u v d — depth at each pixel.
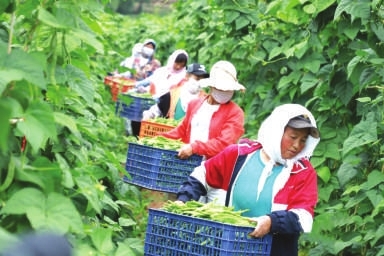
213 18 12.41
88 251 3.74
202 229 4.96
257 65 10.20
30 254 1.72
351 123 8.20
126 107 13.60
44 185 3.66
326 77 8.14
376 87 6.94
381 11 6.89
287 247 5.42
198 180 5.71
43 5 3.93
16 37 4.62
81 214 4.30
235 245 4.89
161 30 21.58
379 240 7.13
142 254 5.39
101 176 6.21
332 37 8.06
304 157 5.48
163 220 5.16
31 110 3.49
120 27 26.39
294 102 9.12
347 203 7.08
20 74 3.30
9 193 3.65
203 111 8.02
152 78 13.71
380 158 6.99
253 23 10.17
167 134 8.25
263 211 5.48
